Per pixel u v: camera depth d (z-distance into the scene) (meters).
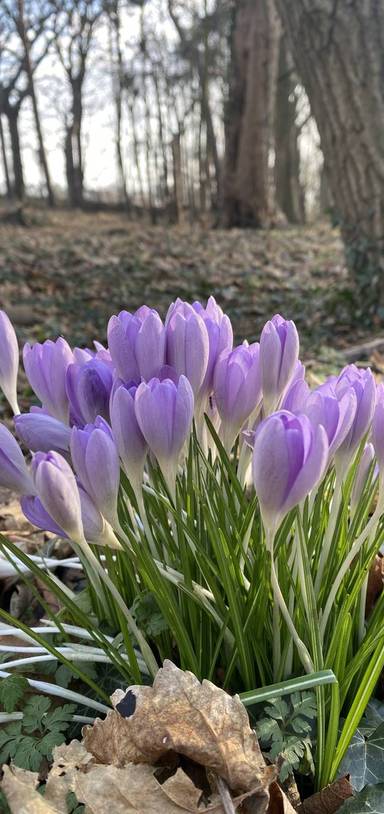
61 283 1.70
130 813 0.23
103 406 0.27
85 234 3.24
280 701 0.26
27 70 3.95
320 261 2.21
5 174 5.79
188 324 0.26
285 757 0.25
